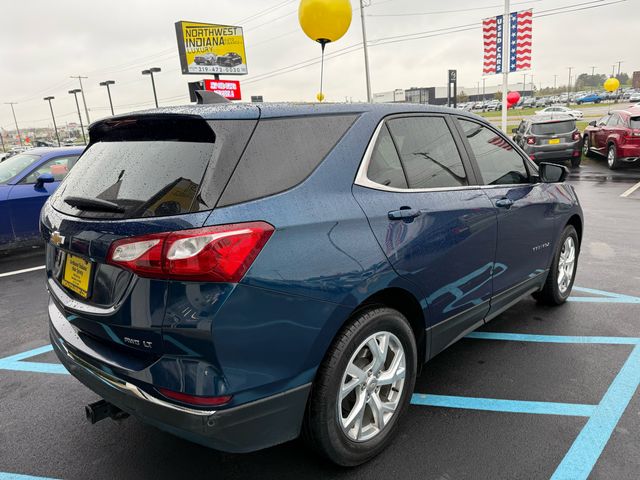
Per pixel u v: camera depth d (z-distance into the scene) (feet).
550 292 13.37
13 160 23.71
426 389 9.78
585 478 7.12
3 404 9.95
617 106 191.31
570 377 10.05
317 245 6.40
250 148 6.24
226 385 5.72
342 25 22.07
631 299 14.40
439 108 9.52
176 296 5.58
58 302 7.34
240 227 5.75
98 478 7.58
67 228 6.79
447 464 7.53
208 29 76.64
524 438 8.11
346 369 6.89
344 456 7.13
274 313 5.98
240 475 7.48
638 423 8.41
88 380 6.79
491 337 12.13
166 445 8.38
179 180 6.01
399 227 7.55
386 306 7.50
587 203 31.48
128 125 7.25
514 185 10.97
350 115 7.66
